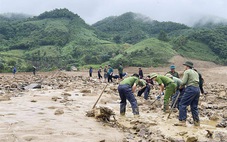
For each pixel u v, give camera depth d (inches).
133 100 391.2
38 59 3316.9
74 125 291.9
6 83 886.4
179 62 2920.8
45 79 1206.9
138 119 362.9
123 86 390.6
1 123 278.1
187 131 304.3
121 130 299.1
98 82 1072.2
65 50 3944.4
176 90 437.7
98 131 277.7
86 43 4239.7
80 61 3206.2
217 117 394.6
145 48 3147.1
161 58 2947.8
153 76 434.3
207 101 605.6
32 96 530.6
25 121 294.0
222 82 1385.3
